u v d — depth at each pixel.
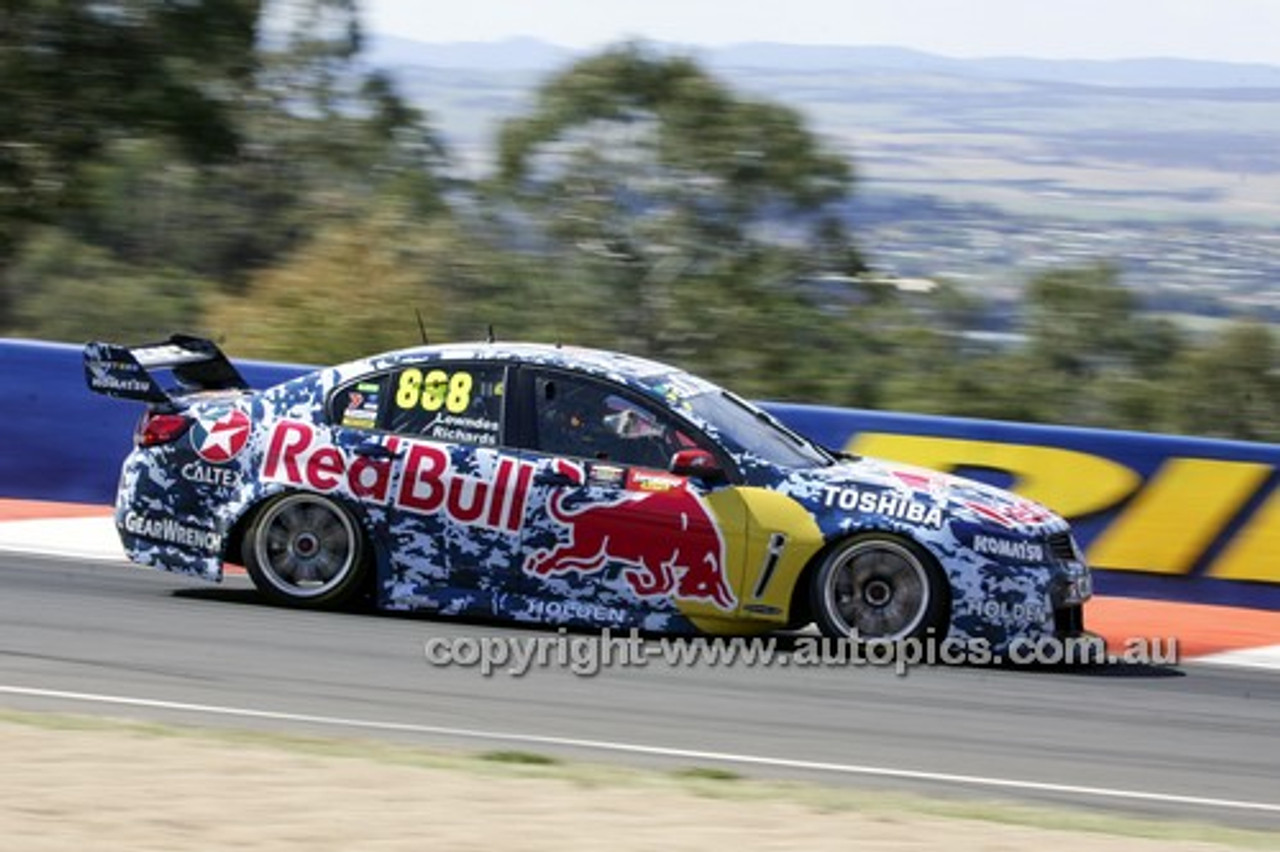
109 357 21.27
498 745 15.47
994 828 12.87
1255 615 24.22
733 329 44.66
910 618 19.72
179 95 54.38
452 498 20.36
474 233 47.94
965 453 25.39
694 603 19.91
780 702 17.72
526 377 20.62
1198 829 13.60
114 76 54.03
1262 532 24.52
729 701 17.64
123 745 13.88
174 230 54.53
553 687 17.80
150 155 54.47
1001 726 17.28
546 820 12.24
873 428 25.69
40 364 27.88
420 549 20.44
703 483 19.97
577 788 13.33
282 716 16.08
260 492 20.73
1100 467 25.03
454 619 20.72
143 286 46.00
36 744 13.73
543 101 49.66
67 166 53.59
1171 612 24.22
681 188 48.31
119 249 54.09
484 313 43.81
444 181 51.38
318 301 43.66
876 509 19.81
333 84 59.28
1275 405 41.09
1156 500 24.89
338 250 45.41
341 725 15.85
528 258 46.62
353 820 11.93
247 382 27.16
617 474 20.11
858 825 12.66
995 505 20.20
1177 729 17.67
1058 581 19.94
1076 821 13.49
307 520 20.77
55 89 53.34
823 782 14.87
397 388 20.84
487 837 11.68
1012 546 19.73
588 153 48.66
